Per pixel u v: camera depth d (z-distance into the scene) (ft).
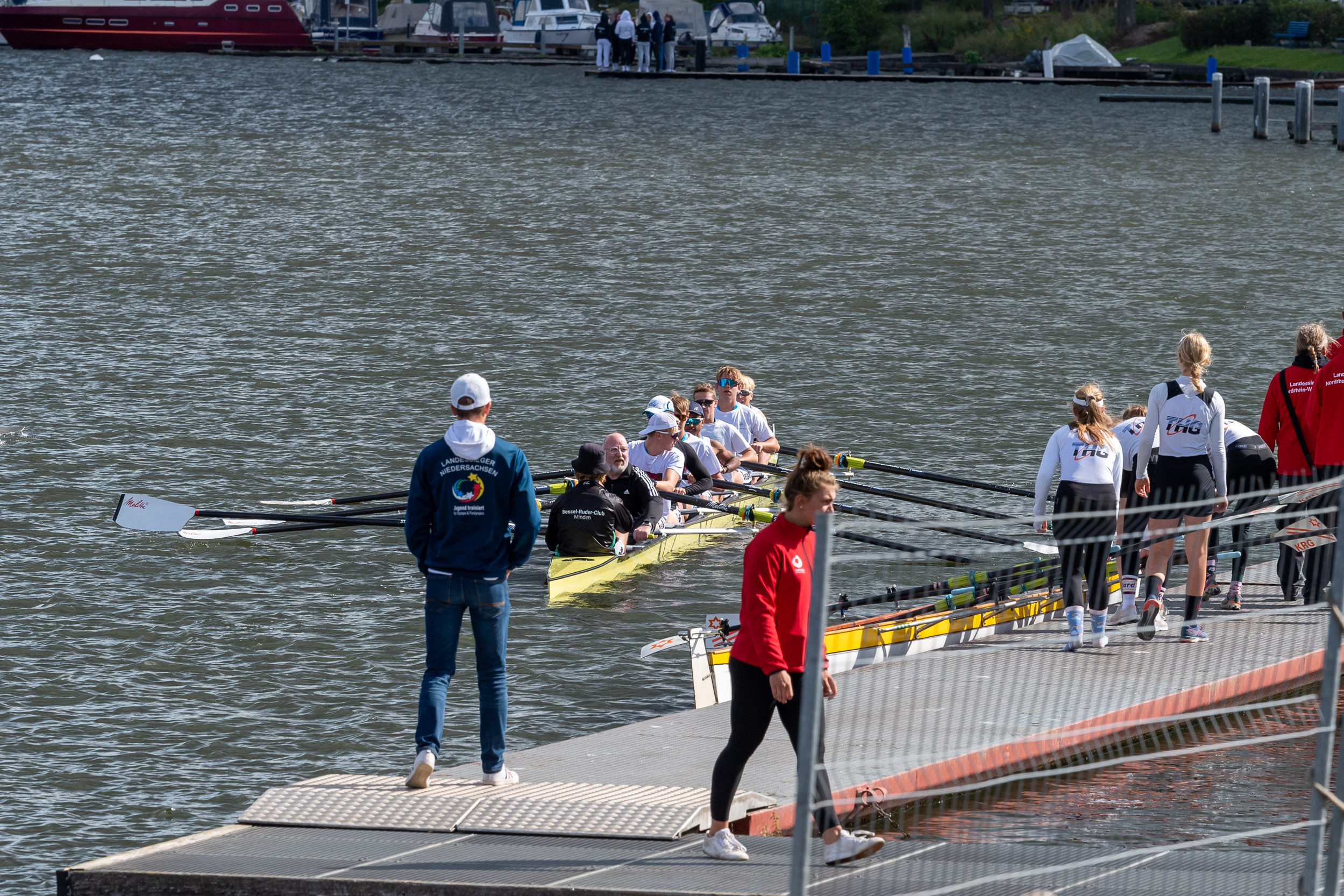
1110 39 586.86
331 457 127.34
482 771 61.05
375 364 159.63
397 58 560.20
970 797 63.05
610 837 53.42
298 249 228.63
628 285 205.67
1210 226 254.47
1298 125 370.73
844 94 476.54
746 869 50.03
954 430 138.21
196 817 67.26
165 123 382.83
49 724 76.13
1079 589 76.54
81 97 438.40
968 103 456.86
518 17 588.50
